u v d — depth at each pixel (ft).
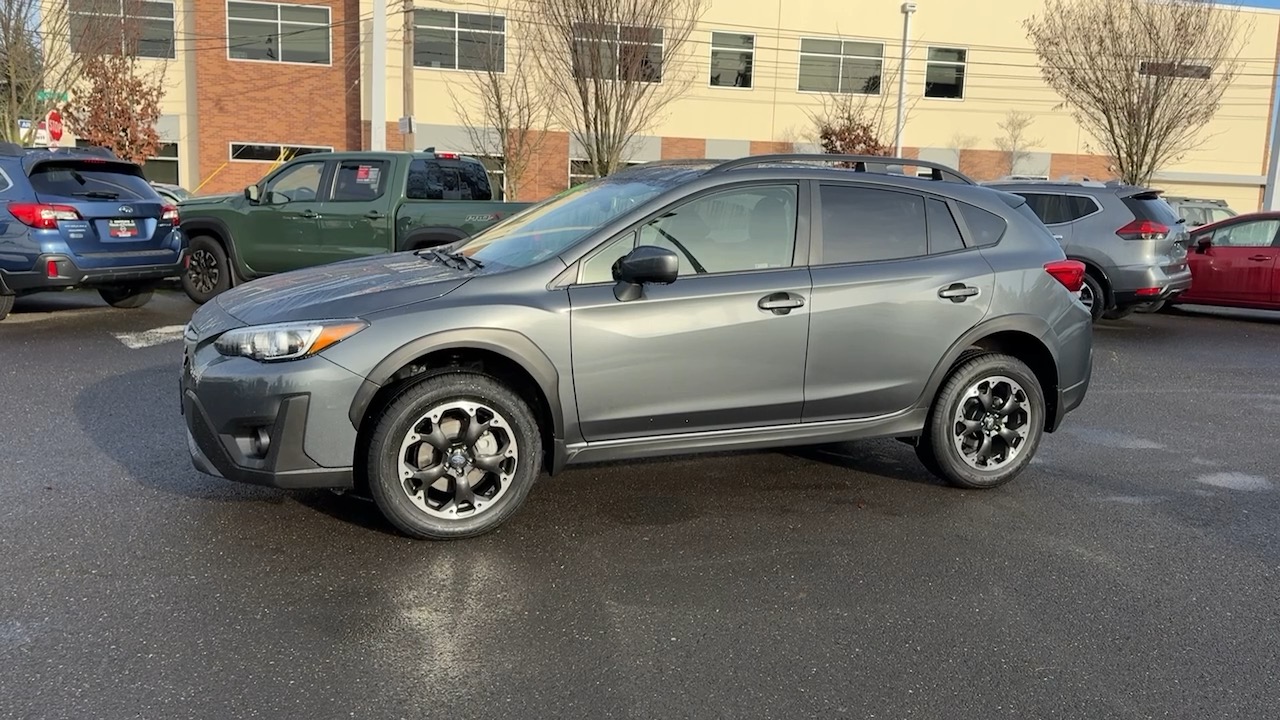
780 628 11.50
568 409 14.03
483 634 11.14
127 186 32.14
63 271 29.40
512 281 13.92
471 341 13.30
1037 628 11.70
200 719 9.28
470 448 13.65
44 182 29.96
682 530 14.56
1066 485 17.44
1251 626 11.91
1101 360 31.45
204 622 11.22
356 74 83.87
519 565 13.09
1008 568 13.48
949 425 16.29
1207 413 23.88
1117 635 11.58
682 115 86.12
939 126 92.32
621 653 10.79
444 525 13.60
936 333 15.92
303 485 13.07
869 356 15.57
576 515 15.07
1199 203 67.21
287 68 82.89
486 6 77.66
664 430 14.73
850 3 88.38
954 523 15.23
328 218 34.55
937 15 90.27
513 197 74.49
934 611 12.07
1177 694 10.26
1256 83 96.99
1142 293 36.19
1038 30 75.51
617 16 50.93
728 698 9.93
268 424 12.90
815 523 15.03
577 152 79.51
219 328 13.55
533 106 73.05
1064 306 16.92
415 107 80.07
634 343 14.16
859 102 88.99
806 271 15.26
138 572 12.48
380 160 34.83
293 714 9.41
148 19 80.18
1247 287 40.73
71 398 21.27
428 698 9.77
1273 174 85.05
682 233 14.79
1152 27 67.31
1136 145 69.87
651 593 12.35
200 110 81.56
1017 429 16.78
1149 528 15.28
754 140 88.28
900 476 17.60
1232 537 14.97
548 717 9.50
